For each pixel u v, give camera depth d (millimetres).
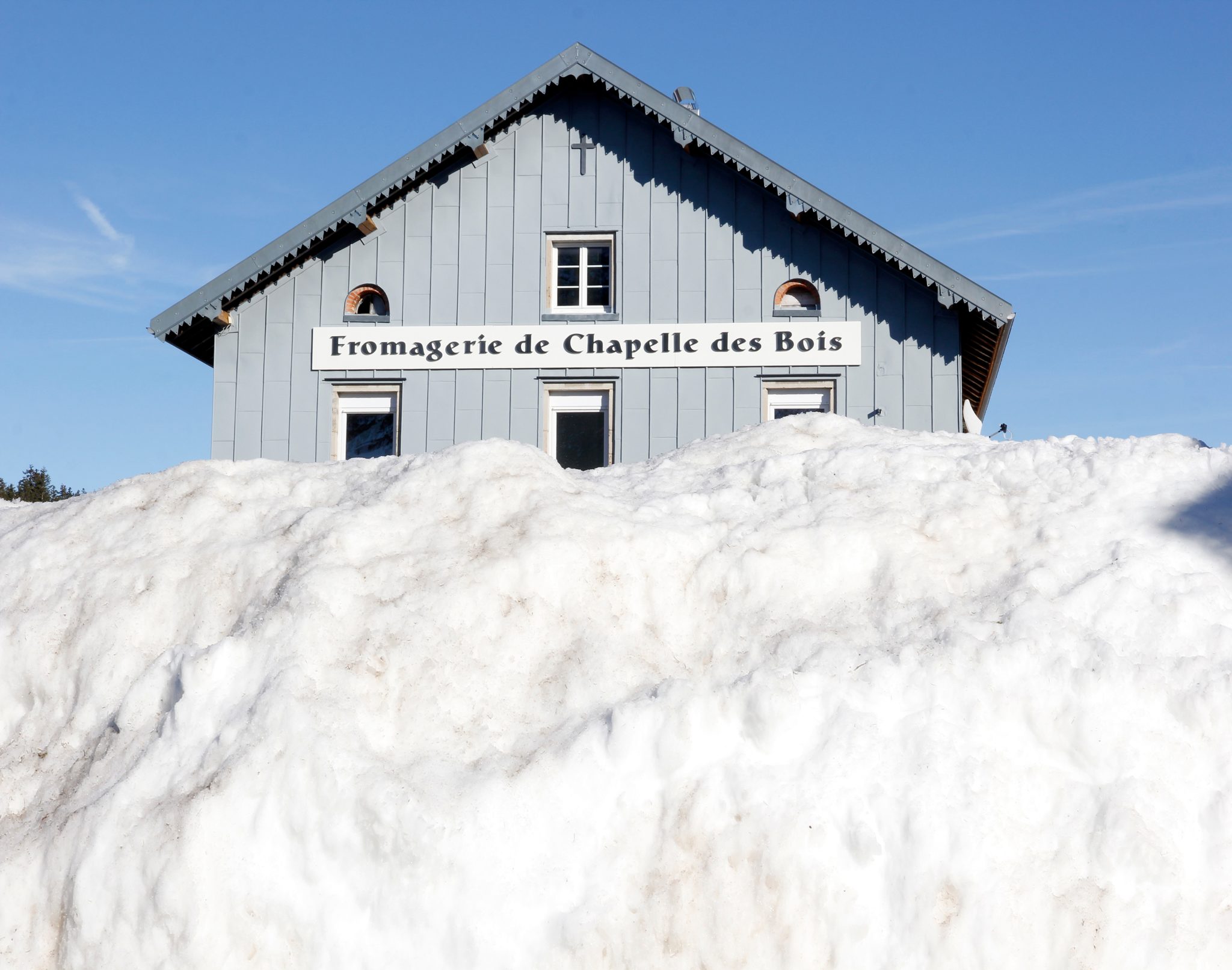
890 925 6281
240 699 7371
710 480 9672
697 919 6375
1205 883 6273
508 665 7719
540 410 18406
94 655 8297
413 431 18516
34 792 7609
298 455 18656
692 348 18266
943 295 17359
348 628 7797
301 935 6402
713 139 18047
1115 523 8344
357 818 6609
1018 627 7340
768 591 8102
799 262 18203
